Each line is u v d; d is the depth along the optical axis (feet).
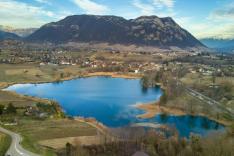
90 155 428.97
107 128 582.35
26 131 501.56
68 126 561.43
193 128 638.12
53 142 459.73
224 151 406.82
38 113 638.53
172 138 467.93
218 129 626.64
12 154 341.41
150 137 476.13
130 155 427.74
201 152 421.59
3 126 513.45
